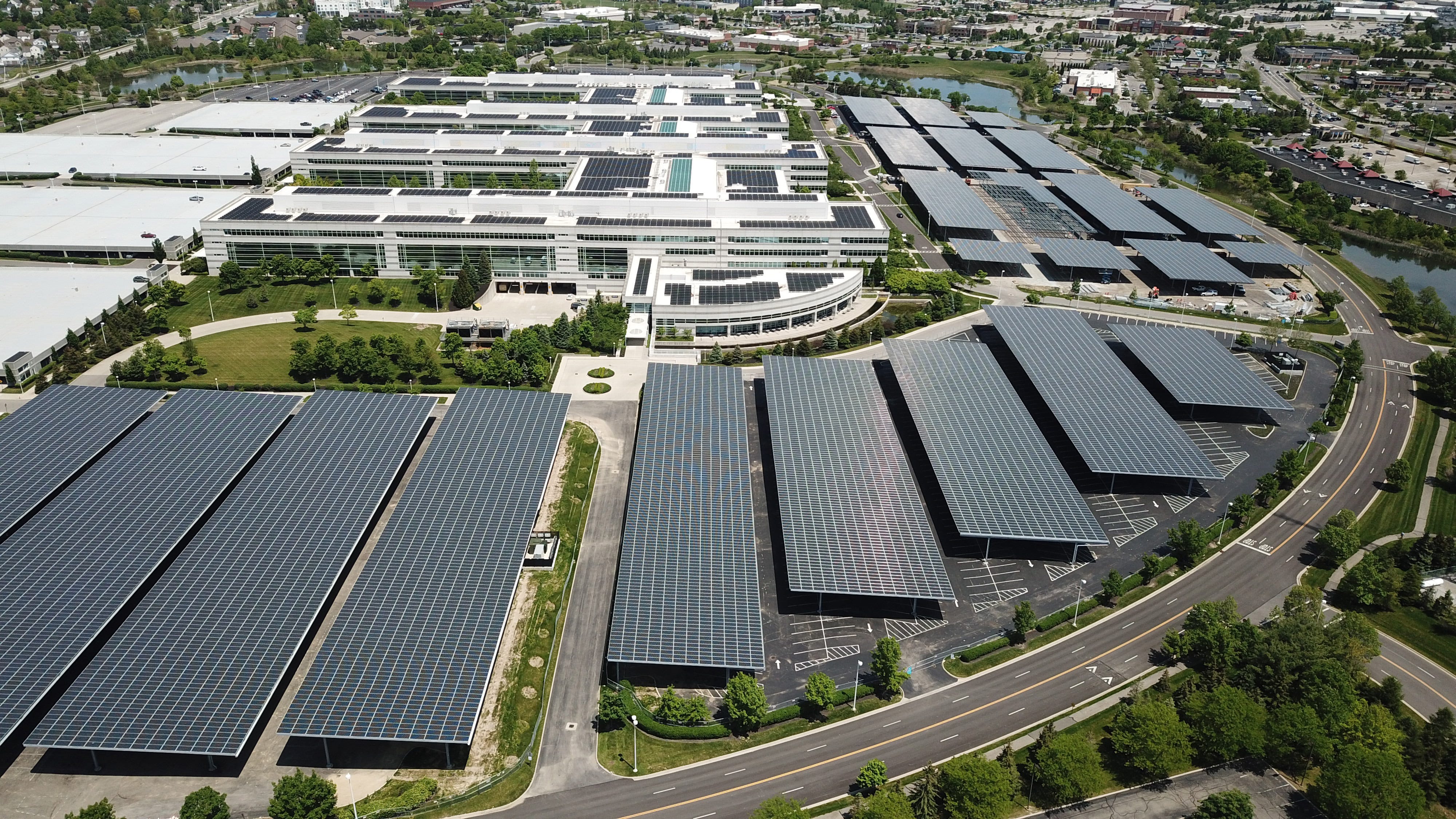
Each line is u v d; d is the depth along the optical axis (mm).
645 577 168750
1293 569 190125
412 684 144625
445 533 177875
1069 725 152625
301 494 188125
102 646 159625
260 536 175375
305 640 157000
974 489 196250
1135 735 142000
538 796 137875
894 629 171250
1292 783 143500
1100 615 176375
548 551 183625
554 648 164000
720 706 154625
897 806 129500
